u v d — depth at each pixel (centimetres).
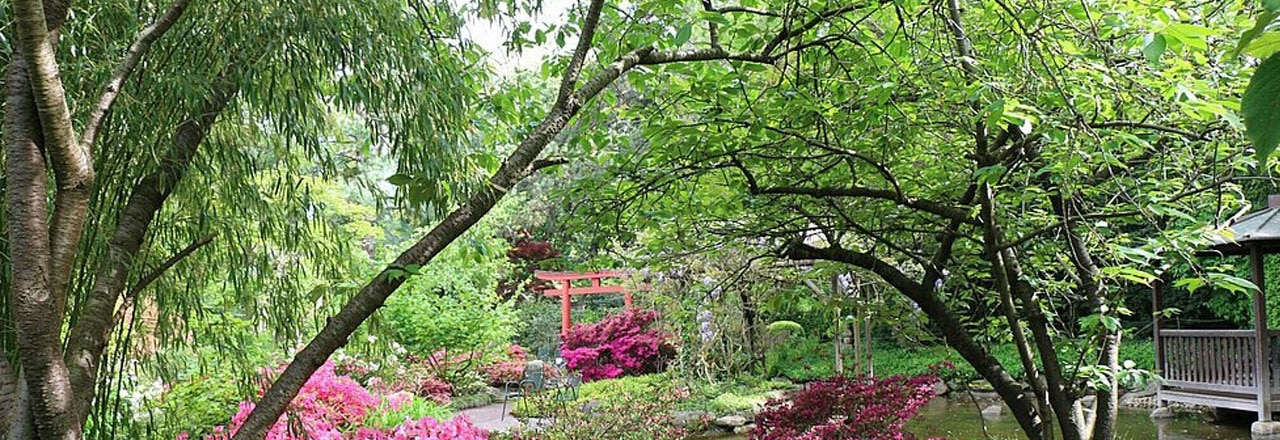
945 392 1044
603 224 374
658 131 315
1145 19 263
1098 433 348
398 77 235
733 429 850
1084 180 344
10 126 173
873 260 371
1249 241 763
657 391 798
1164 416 870
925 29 301
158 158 222
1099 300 343
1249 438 759
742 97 331
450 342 1016
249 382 315
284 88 237
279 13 217
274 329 301
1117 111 298
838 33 312
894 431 451
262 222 272
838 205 374
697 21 328
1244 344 791
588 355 1191
